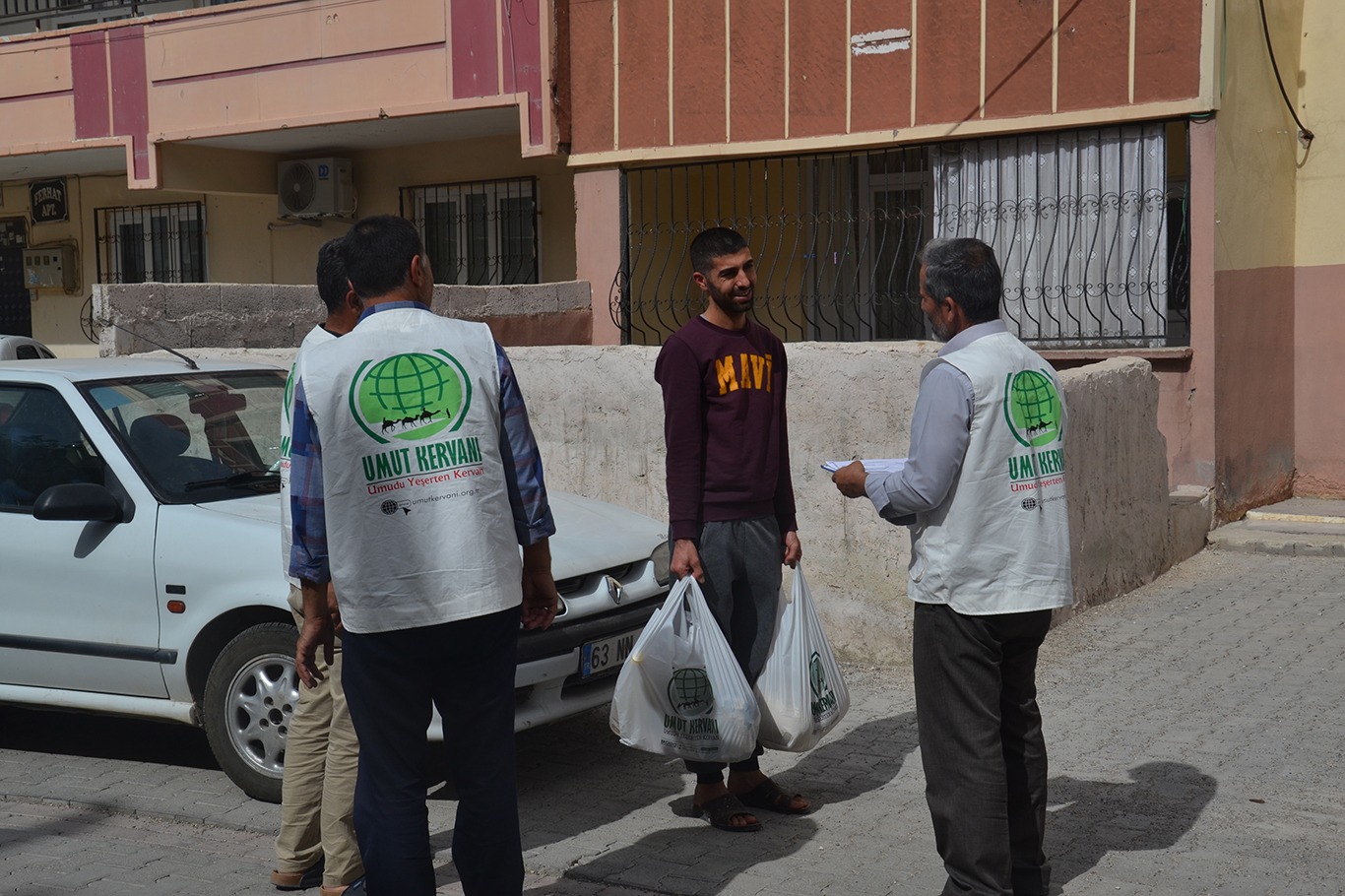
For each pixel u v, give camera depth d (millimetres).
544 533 3637
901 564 6730
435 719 4871
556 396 7699
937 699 3867
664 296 11969
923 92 10219
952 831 3832
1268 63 9914
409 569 3422
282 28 13117
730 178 11844
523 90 11859
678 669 4570
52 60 14492
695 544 4703
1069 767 5316
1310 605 7809
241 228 15992
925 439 3793
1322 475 10453
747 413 4730
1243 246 9648
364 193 15023
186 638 5180
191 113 13742
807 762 5484
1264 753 5418
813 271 11672
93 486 5305
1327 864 4375
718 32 11008
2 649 5531
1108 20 9445
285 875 4395
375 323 3525
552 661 5020
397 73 12539
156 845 4828
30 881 4488
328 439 3453
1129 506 8211
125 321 8773
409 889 3559
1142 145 9484
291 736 4379
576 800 5152
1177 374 9375
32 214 17422
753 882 4336
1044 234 9914
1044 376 3938
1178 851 4492
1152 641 7113
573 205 13812
